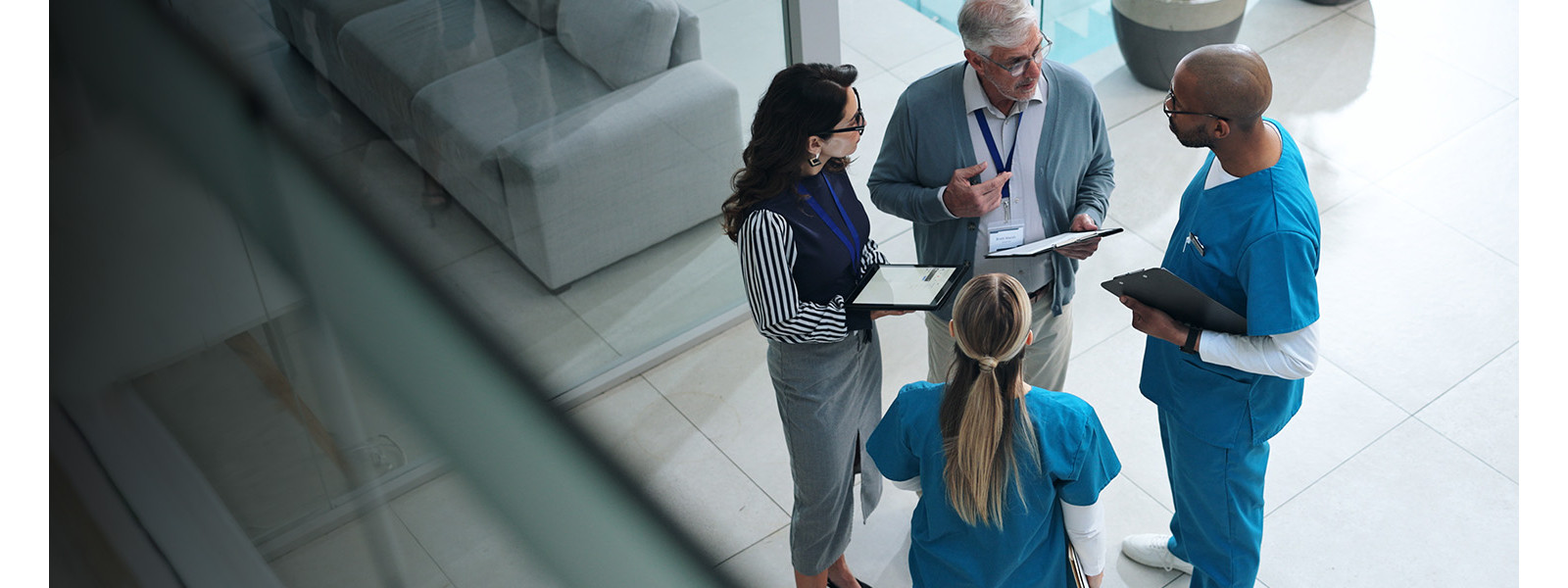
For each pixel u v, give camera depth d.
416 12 3.13
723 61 3.81
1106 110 5.45
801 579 3.29
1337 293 4.37
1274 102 5.36
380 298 0.52
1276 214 2.47
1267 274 2.47
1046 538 2.48
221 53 0.71
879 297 2.83
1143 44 5.32
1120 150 5.19
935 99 3.00
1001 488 2.31
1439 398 3.95
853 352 2.95
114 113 0.69
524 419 0.44
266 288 0.56
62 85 0.70
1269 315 2.47
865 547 3.58
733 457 3.93
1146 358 2.99
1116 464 2.45
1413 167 4.92
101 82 0.70
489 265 3.73
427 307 0.51
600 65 3.57
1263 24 5.85
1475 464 3.71
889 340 4.36
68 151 0.67
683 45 3.69
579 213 3.82
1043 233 3.12
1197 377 2.76
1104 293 4.48
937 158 3.05
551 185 3.69
